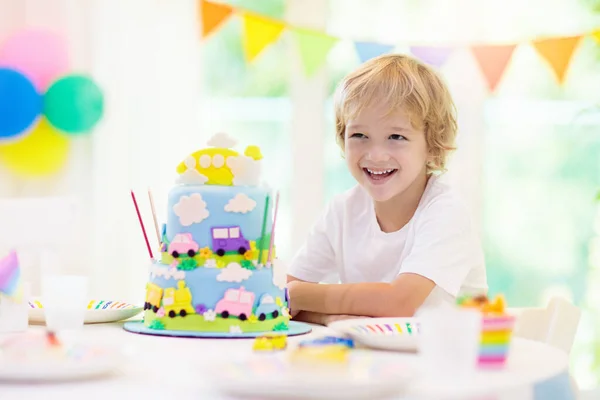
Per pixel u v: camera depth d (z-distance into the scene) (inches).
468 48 100.4
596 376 112.9
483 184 112.4
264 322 47.8
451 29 108.5
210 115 117.0
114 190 111.2
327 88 114.7
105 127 110.9
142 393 30.9
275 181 116.9
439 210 61.9
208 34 97.6
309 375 30.5
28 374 32.5
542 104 112.6
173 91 111.3
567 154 113.3
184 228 48.4
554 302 58.9
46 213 96.3
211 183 49.5
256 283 47.9
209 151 49.8
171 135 111.4
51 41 110.7
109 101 110.9
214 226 48.3
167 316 47.8
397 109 61.7
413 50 101.8
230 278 47.4
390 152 62.2
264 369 31.7
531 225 114.0
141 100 111.2
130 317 55.7
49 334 35.7
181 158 111.5
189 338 45.7
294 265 70.3
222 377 30.1
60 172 112.8
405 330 45.1
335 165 115.6
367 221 67.4
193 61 111.5
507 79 111.7
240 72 117.0
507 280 114.7
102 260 111.2
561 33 108.5
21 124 105.3
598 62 111.2
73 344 37.9
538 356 39.2
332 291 58.2
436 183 65.5
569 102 112.3
